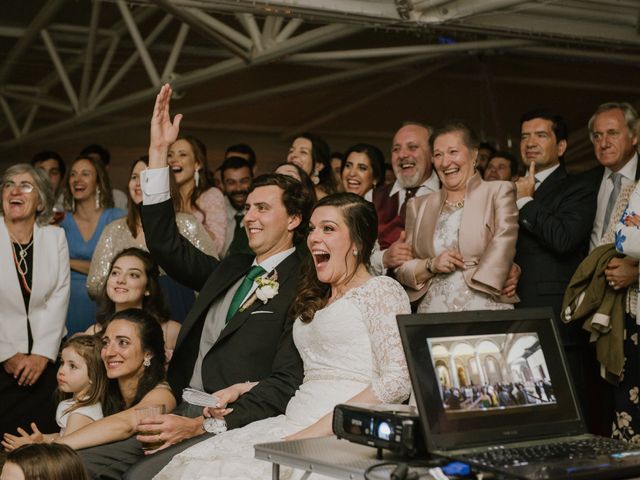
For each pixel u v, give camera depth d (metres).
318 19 5.12
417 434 2.21
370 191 5.00
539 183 4.33
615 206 4.01
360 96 8.62
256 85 8.43
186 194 5.34
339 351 3.25
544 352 2.43
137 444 3.74
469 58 8.14
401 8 5.06
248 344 3.66
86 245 5.39
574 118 7.92
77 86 8.60
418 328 2.28
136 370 4.05
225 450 3.18
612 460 2.16
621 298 3.83
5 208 4.70
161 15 7.63
